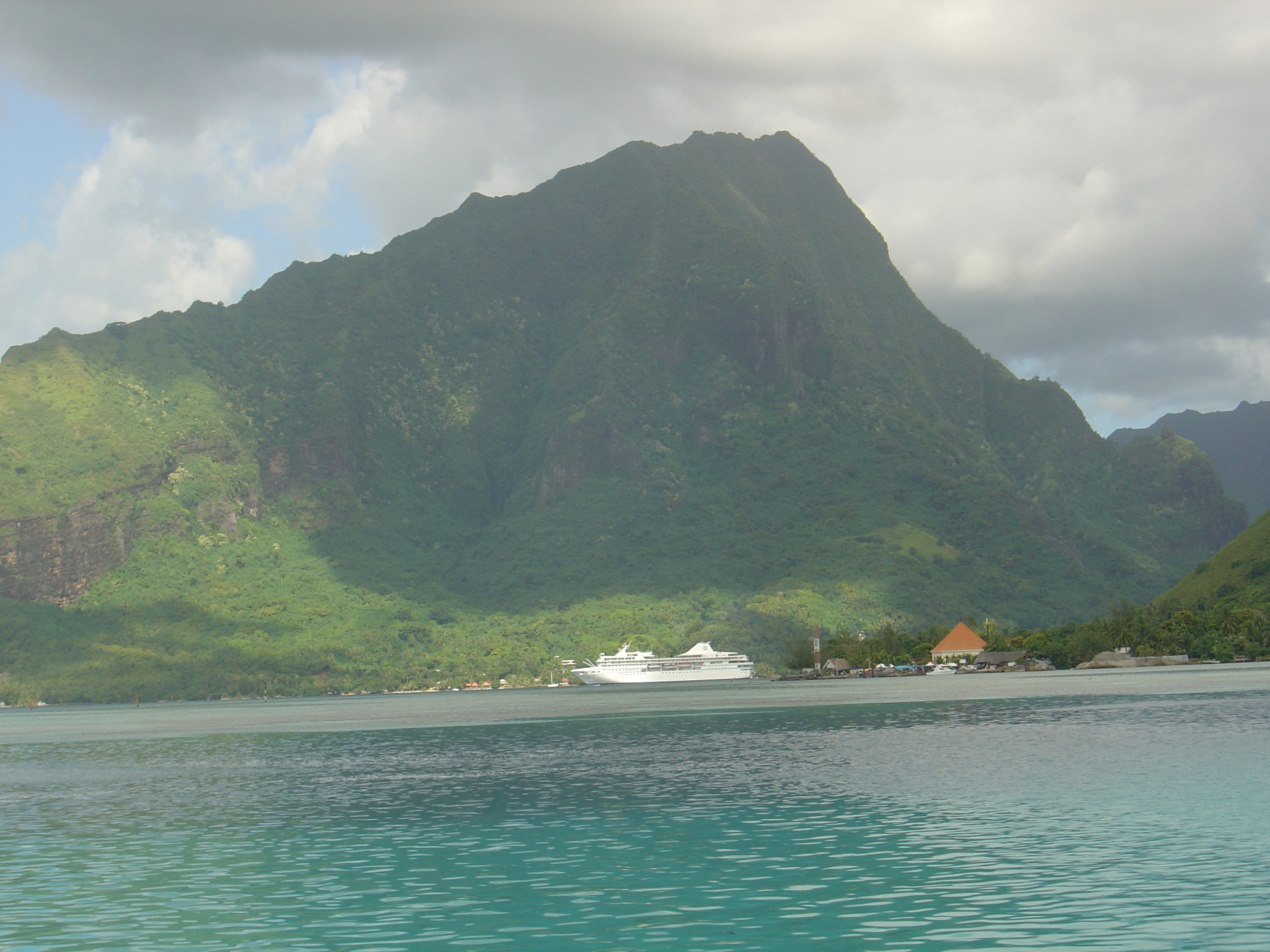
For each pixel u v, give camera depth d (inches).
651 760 3993.6
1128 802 2513.5
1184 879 1796.3
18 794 3631.9
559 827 2544.3
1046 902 1691.7
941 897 1750.7
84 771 4436.5
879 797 2775.6
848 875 1925.4
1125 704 5457.7
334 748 5280.5
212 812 3004.4
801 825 2427.4
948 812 2496.3
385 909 1803.6
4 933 1712.6
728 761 3823.8
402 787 3447.3
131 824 2837.1
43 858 2347.4
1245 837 2090.3
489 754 4589.1
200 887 2015.3
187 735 6939.0
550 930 1641.2
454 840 2429.9
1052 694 6747.1
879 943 1520.7
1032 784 2856.8
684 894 1835.6
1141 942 1480.1
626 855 2185.0
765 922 1647.4
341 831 2605.8
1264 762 3068.4
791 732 4943.4
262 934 1673.2
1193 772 2920.8
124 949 1614.2
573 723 6673.2
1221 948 1448.1
